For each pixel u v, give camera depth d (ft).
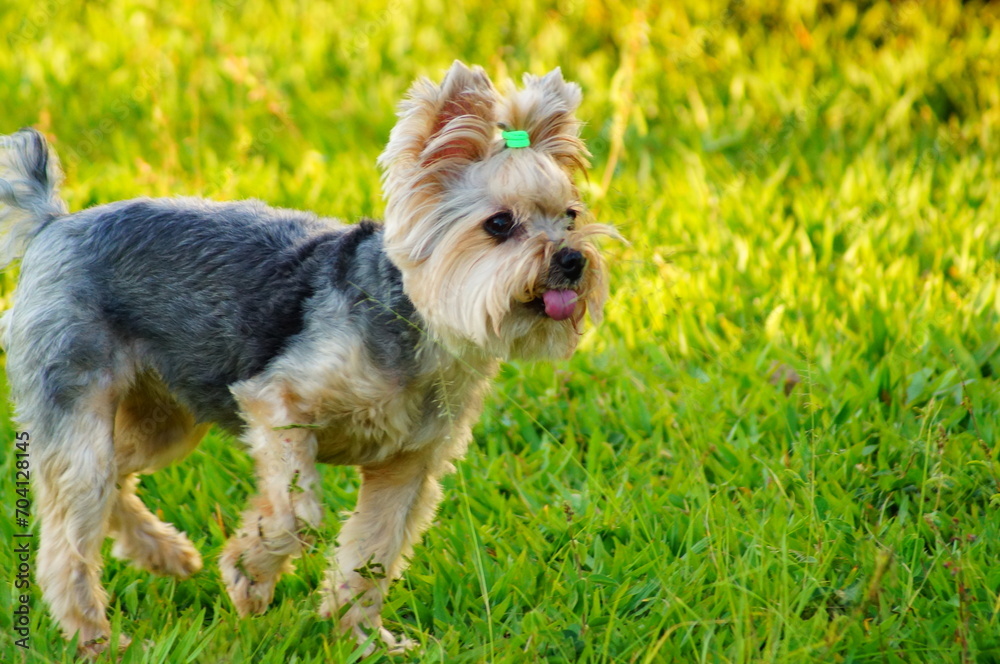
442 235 19.65
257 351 20.56
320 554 23.16
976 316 31.14
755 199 38.99
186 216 21.75
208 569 23.20
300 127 45.62
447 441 21.40
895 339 30.78
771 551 21.39
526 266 19.17
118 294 21.35
